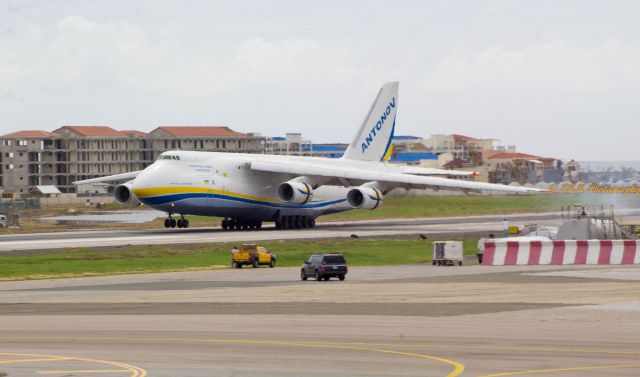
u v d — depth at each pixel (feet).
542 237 425.69
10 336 182.91
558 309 214.48
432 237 523.29
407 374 139.13
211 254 427.33
